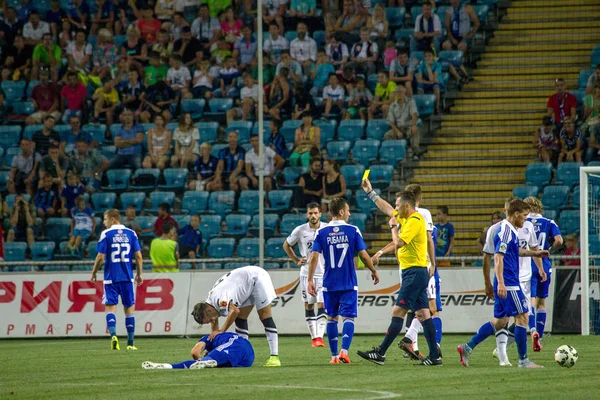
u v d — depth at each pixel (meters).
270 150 73.19
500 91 75.31
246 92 79.06
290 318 56.28
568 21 78.50
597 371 29.81
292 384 25.95
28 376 30.75
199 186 73.62
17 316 57.94
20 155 76.00
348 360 33.75
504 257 30.78
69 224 72.88
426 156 72.75
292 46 79.06
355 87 76.44
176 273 57.47
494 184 69.62
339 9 80.62
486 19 79.50
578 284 54.12
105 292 44.53
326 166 70.38
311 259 33.47
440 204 69.31
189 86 80.31
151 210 73.31
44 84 81.12
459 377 27.81
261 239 57.34
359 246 33.34
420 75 75.62
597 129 69.94
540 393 23.33
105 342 53.12
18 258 72.12
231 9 81.81
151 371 31.34
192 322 56.75
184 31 82.06
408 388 24.62
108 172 75.94
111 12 83.75
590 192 55.25
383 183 71.38
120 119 78.69
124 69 81.44
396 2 80.38
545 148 70.00
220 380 27.36
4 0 85.31
